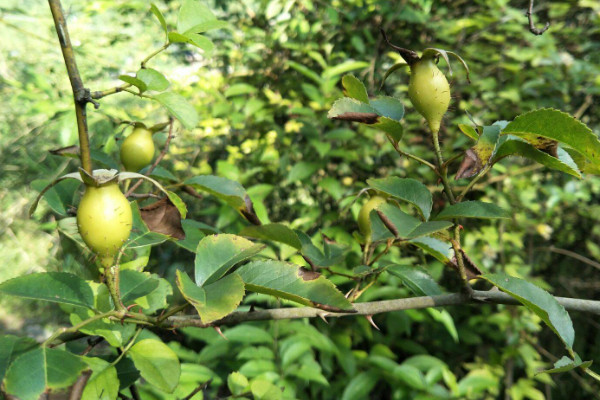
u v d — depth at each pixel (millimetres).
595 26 853
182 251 857
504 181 740
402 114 294
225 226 708
